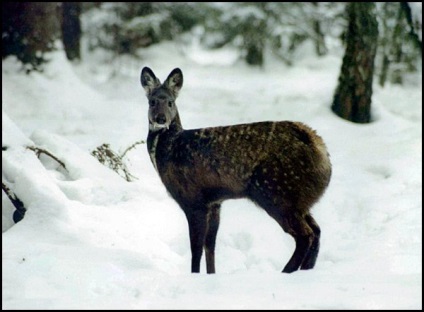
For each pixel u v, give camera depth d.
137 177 13.91
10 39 23.00
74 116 21.73
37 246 9.98
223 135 10.28
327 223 13.21
